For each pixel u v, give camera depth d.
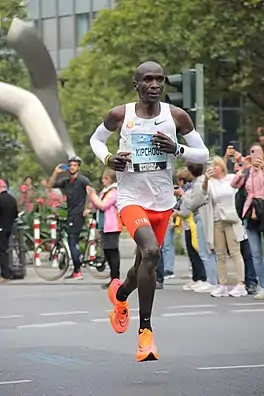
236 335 19.48
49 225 39.09
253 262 25.80
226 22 50.78
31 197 40.22
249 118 63.31
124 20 55.12
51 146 46.78
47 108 50.19
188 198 27.42
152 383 14.40
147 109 14.13
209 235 26.86
